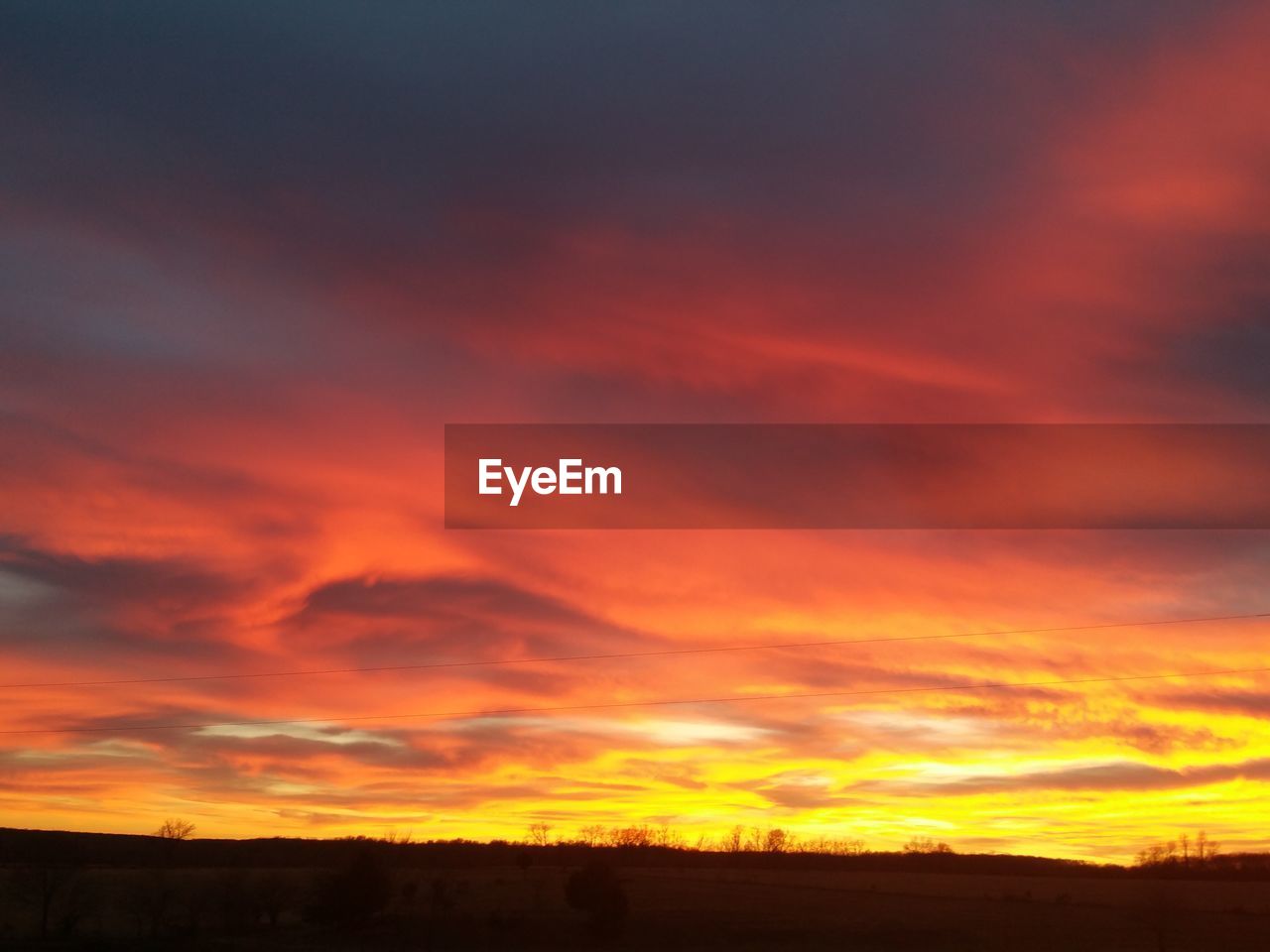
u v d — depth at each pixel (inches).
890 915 5014.8
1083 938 4311.0
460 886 5398.6
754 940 4281.5
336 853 6451.8
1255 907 5049.2
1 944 3929.6
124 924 4436.5
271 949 3855.8
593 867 4372.5
